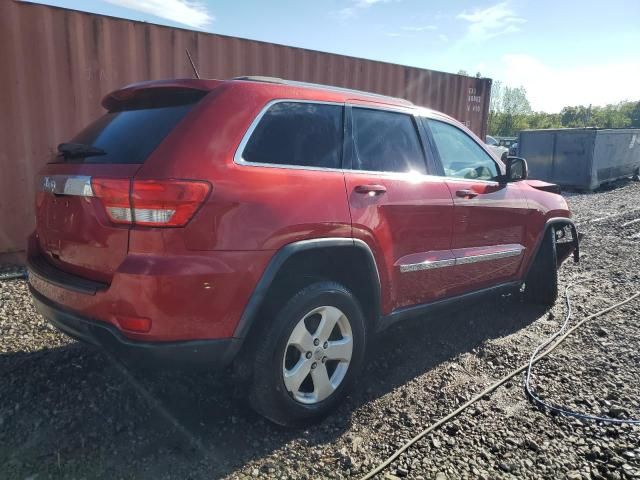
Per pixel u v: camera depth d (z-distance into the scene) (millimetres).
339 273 3076
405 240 3271
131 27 6004
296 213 2613
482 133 10461
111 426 2740
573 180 15227
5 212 5590
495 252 4059
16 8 5340
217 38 6559
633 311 4742
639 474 2430
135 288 2246
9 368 3285
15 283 5078
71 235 2580
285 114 2816
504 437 2736
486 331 4262
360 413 2980
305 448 2639
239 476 2404
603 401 3086
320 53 7496
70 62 5723
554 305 4906
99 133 2891
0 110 5406
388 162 3295
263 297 2488
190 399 3041
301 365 2738
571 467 2492
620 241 8039
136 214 2279
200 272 2309
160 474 2393
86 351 3557
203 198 2330
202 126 2473
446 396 3180
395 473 2445
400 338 4070
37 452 2508
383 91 8430
